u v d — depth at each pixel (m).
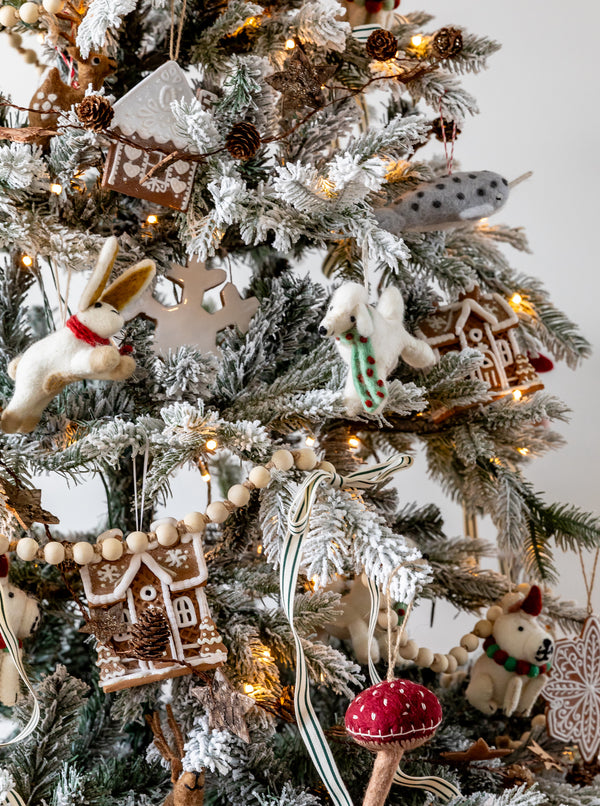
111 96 0.88
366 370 0.86
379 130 0.88
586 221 1.41
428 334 1.03
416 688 0.80
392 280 1.04
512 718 1.13
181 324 0.94
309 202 0.86
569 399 1.44
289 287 1.01
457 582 1.11
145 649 0.82
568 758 1.10
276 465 0.87
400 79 0.94
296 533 0.82
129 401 0.99
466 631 1.49
